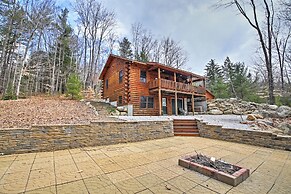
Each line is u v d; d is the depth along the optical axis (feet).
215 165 11.00
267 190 8.58
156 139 23.24
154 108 47.96
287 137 16.99
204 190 8.52
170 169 11.41
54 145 16.22
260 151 16.63
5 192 8.09
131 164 12.39
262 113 31.71
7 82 63.21
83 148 17.29
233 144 19.94
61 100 48.11
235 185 9.00
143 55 90.58
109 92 56.85
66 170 11.05
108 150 16.61
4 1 58.70
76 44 89.97
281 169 11.60
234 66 107.76
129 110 40.91
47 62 84.79
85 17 89.15
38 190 8.33
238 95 80.79
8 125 18.30
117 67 50.88
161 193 8.19
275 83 62.28
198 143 20.44
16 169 11.10
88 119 25.18
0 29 59.67
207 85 112.98
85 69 88.89
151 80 48.08
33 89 81.15
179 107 56.59
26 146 15.01
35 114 26.16
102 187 8.73
